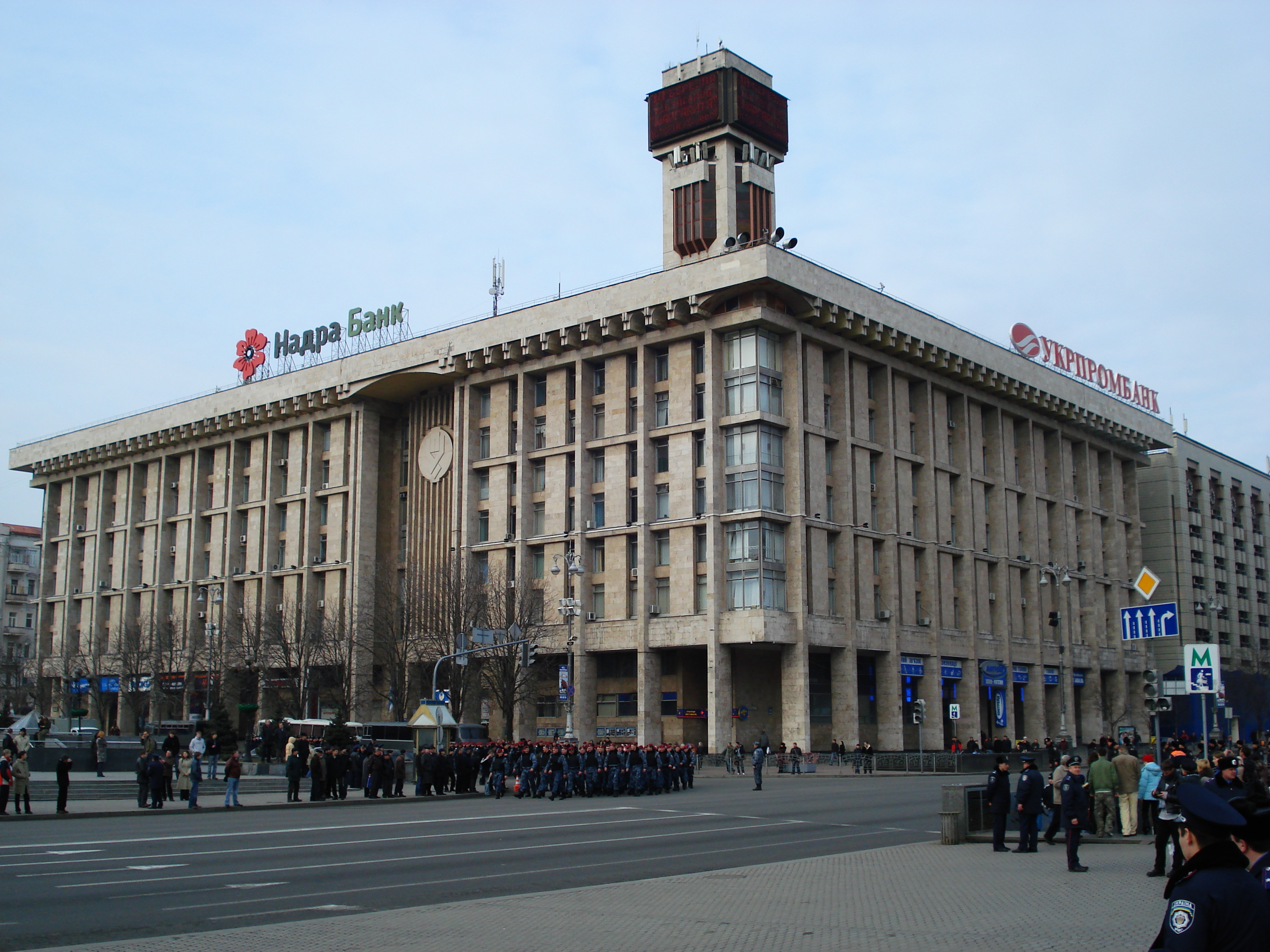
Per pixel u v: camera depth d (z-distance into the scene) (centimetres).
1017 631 8769
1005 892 1691
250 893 1705
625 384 7675
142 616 10406
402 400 9169
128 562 10725
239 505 9962
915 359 8025
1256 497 12744
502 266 8631
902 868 2011
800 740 6831
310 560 9238
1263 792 1288
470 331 8294
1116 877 1855
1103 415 9800
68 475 11625
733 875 1911
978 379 8444
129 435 10744
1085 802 1948
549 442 8025
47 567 11681
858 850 2411
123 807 3472
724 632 6950
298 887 1783
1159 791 1853
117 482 11225
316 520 9356
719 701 6862
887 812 3453
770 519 6994
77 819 3156
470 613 7356
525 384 8131
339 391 9012
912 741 7731
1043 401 9088
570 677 6391
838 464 7500
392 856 2239
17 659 11831
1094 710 9438
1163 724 9662
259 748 6222
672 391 7450
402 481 9169
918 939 1298
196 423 10106
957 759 6156
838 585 7350
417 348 8569
